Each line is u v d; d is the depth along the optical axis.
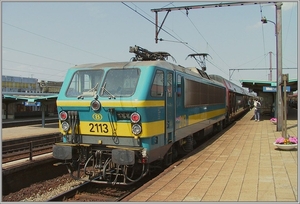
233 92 25.34
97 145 7.93
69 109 8.16
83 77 8.33
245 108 40.53
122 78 7.86
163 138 8.41
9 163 10.19
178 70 9.78
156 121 7.89
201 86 12.88
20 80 55.47
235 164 8.80
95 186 8.51
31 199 8.70
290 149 10.74
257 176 7.34
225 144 12.85
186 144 11.63
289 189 6.23
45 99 23.03
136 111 7.34
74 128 8.06
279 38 16.53
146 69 7.75
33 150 11.71
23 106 37.22
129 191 7.89
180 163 9.16
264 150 10.99
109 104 7.54
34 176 10.54
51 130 22.33
